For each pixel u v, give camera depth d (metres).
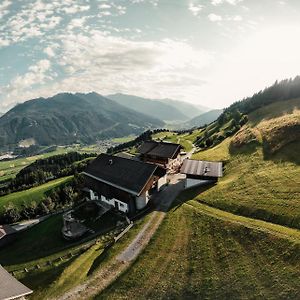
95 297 40.59
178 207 61.91
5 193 154.50
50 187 142.00
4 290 39.22
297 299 32.28
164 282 40.38
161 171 75.06
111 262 46.97
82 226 67.38
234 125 138.75
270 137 82.56
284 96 147.50
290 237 41.88
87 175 83.88
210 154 96.06
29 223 109.31
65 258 54.75
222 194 62.44
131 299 38.56
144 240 51.56
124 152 185.25
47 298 42.66
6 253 72.12
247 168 72.69
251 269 38.81
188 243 48.09
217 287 37.41
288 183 57.50
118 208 70.75
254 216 51.09
